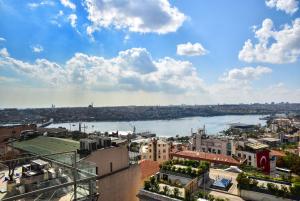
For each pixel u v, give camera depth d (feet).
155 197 91.40
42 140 131.75
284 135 515.09
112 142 127.24
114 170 117.39
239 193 92.84
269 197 86.43
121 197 119.55
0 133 210.79
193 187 97.14
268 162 228.63
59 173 54.34
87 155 103.04
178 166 113.39
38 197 44.62
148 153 318.65
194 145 314.96
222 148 285.43
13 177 58.80
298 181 90.38
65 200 46.78
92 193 49.70
